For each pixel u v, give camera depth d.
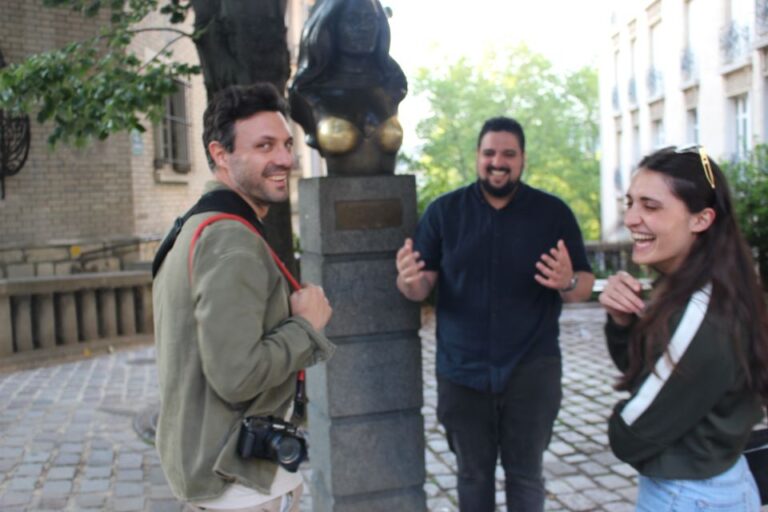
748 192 9.73
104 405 6.25
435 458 4.91
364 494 3.23
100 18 9.79
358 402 3.19
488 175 2.92
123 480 4.52
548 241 2.98
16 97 5.34
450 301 3.05
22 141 9.38
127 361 8.05
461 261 2.98
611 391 6.61
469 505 3.06
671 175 1.81
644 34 19.25
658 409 1.77
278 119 1.92
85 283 8.37
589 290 2.96
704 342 1.72
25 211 9.63
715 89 14.91
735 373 1.75
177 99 12.45
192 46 12.90
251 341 1.69
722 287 1.75
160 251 1.91
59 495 4.29
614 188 22.75
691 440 1.80
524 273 2.95
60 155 9.83
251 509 1.85
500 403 2.99
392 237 3.18
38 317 8.05
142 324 9.06
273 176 1.90
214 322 1.68
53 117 5.61
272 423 1.84
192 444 1.78
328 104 3.08
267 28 5.32
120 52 5.74
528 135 35.91
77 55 5.49
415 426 3.27
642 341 1.84
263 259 1.81
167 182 11.69
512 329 2.94
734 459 1.82
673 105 17.38
